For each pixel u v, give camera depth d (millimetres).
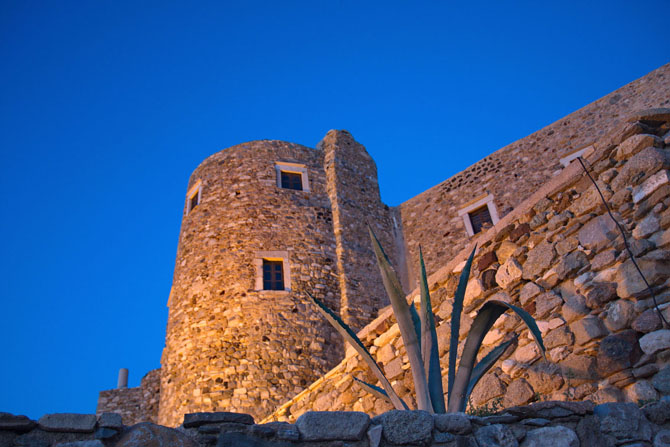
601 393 5379
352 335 5707
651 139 5930
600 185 6238
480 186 17297
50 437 3242
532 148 16625
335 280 16531
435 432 3822
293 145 18891
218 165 18297
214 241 16609
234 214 16938
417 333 5645
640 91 14992
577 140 15703
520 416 4086
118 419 3391
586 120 15781
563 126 16219
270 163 18141
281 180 18016
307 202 17656
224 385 14219
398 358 7863
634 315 5426
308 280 16094
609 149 6312
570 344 5844
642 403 5000
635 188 5883
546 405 4152
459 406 4914
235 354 14625
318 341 15133
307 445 3561
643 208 5742
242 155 18234
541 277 6484
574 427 4117
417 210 18703
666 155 5773
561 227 6480
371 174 19641
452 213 17656
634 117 6164
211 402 14047
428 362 5199
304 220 17188
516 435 3984
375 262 17500
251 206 17078
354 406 8312
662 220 5527
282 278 16109
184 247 17281
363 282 16797
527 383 6070
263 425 3547
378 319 8469
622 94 15344
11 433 3172
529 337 6285
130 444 3305
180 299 16391
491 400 6367
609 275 5777
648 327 5270
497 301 4844
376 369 5570
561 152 15891
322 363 14883
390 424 3732
